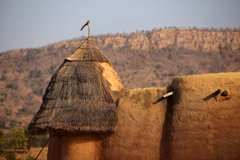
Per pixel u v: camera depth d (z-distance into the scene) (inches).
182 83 1637.6
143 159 1662.2
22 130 5310.0
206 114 1524.4
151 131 1672.0
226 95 1493.6
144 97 1739.7
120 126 1739.7
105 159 1758.1
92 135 1782.7
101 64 1925.4
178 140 1571.1
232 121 1465.3
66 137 1806.1
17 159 4640.8
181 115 1584.6
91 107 1764.3
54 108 1779.0
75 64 1884.8
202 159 1499.8
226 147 1455.5
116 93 1856.5
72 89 1806.1
